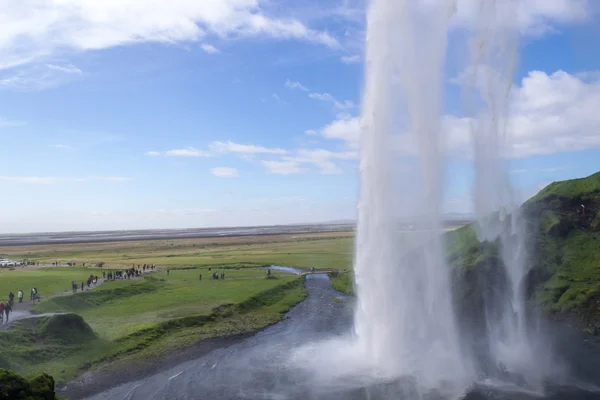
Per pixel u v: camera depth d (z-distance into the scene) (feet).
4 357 135.13
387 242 146.51
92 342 165.07
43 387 91.66
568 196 233.35
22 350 144.56
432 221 147.43
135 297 257.96
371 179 146.41
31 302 205.87
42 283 271.28
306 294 286.87
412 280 147.95
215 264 440.86
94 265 427.33
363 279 149.48
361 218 149.69
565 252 206.08
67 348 155.84
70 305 216.54
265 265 432.66
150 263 453.17
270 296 271.28
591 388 115.65
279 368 144.25
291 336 186.39
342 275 342.85
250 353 163.63
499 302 188.55
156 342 176.04
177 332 190.80
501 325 168.76
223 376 140.97
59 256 586.45
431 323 147.54
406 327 145.07
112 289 257.96
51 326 161.58
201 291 277.03
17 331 154.81
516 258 206.69
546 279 196.24
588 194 228.43
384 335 143.43
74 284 244.63
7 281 277.85
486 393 113.29
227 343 179.63
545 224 223.51
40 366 141.49
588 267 192.85
